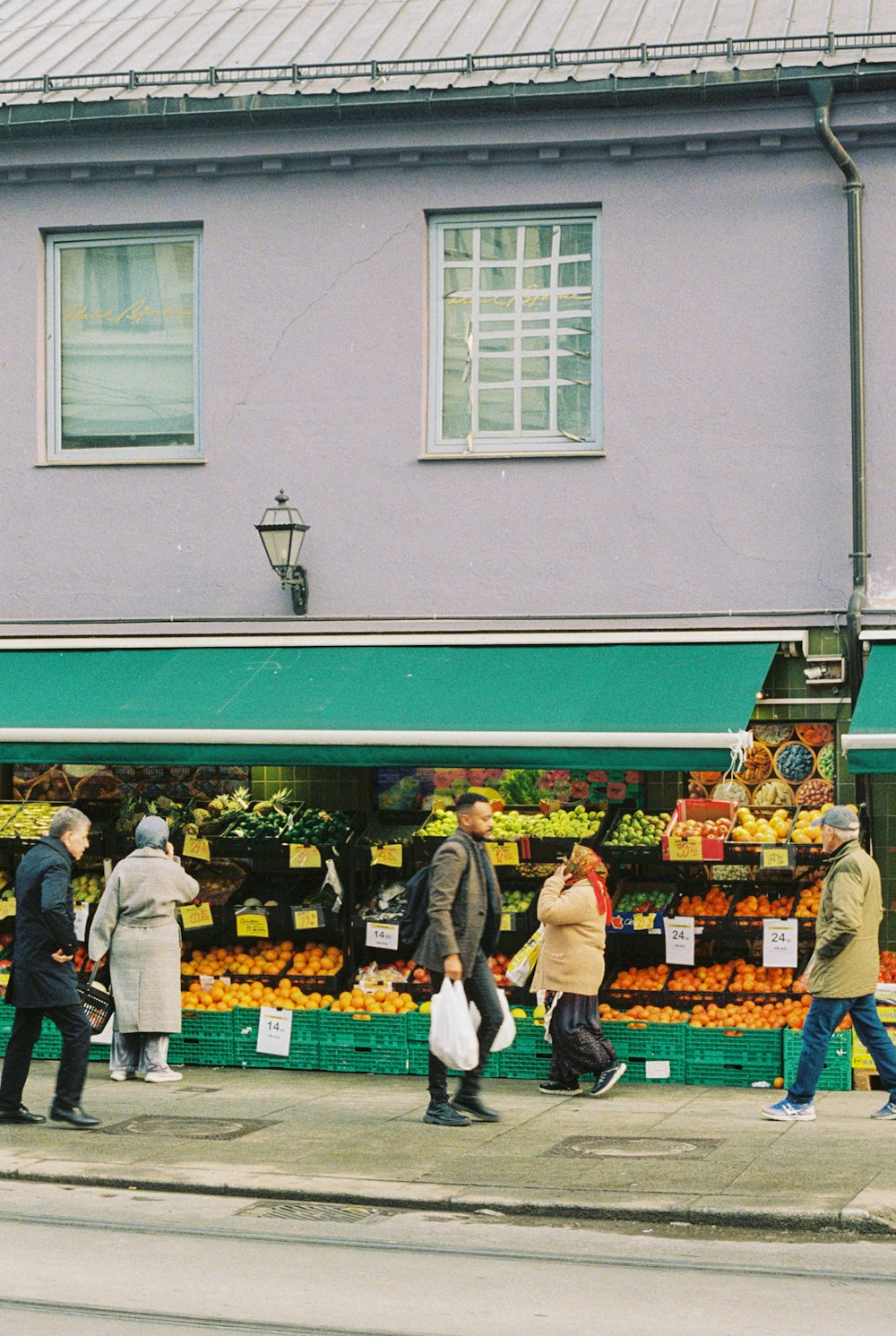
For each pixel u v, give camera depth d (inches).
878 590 530.3
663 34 586.2
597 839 511.8
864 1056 483.2
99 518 588.1
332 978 526.9
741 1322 273.7
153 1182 374.0
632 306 552.4
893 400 532.7
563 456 553.6
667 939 498.9
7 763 562.6
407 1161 388.2
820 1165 377.7
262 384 577.9
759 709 534.9
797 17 587.5
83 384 597.9
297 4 690.8
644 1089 485.4
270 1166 385.1
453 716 502.3
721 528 542.9
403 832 544.7
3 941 570.9
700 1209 341.4
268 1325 271.0
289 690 532.1
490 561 558.6
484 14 639.8
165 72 593.9
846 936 422.6
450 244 572.1
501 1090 484.4
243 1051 522.3
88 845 562.6
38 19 720.3
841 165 530.9
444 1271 306.5
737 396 543.8
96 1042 535.2
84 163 587.2
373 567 567.2
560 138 553.9
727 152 546.6
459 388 570.9
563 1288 295.0
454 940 427.5
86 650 578.6
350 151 568.7
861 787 523.5
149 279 594.6
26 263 596.4
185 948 559.2
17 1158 396.5
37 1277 299.3
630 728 482.9
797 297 541.3
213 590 578.9
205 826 550.9
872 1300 287.0
